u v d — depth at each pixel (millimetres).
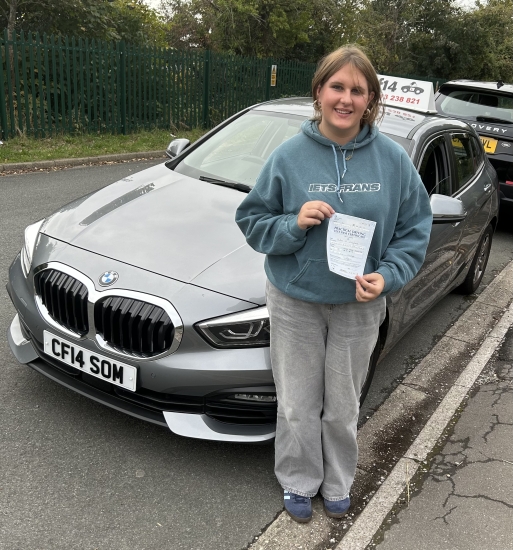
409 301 3367
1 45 8695
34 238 3000
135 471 2615
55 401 3023
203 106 12281
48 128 9688
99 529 2291
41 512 2342
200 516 2408
